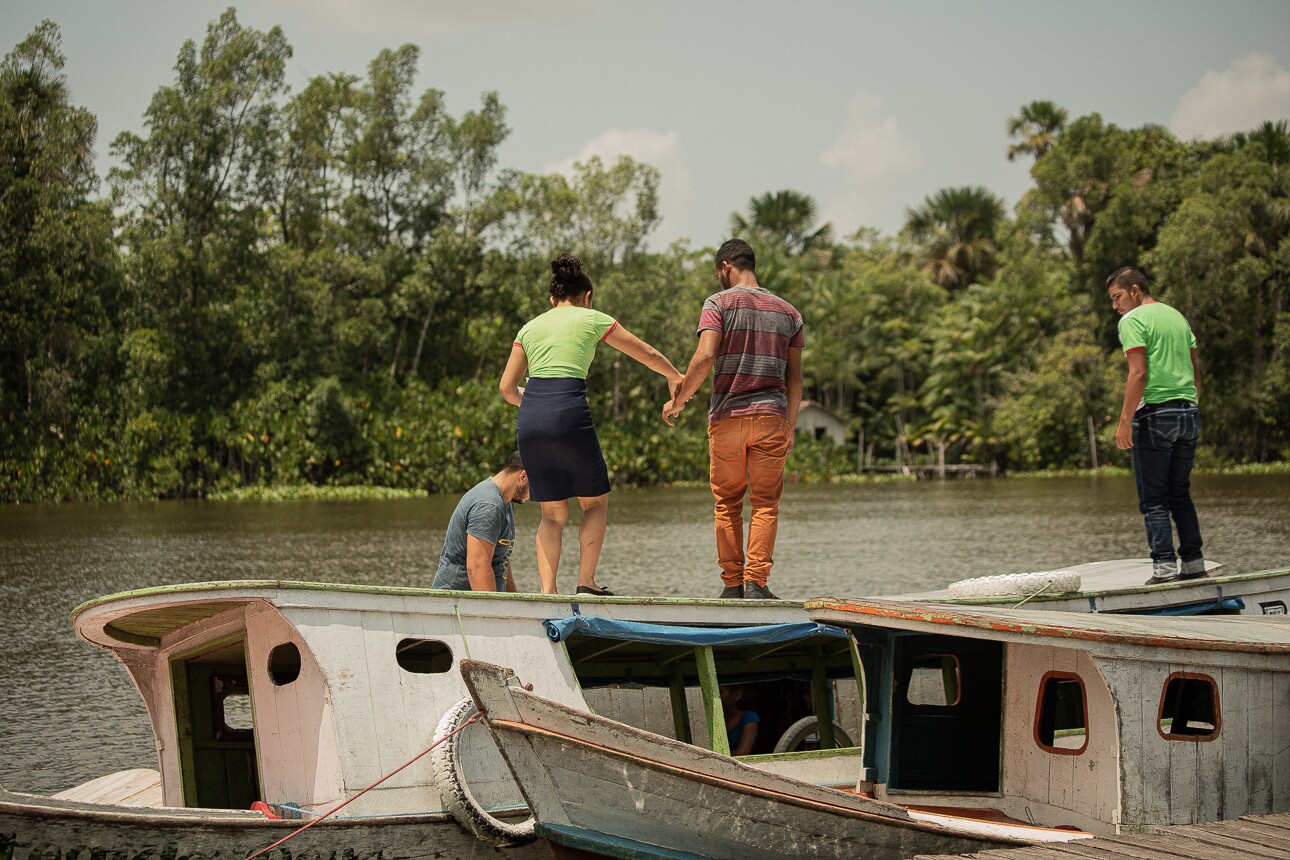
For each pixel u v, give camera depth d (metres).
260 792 5.33
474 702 4.73
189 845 4.51
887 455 65.44
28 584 15.22
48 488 35.38
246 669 6.30
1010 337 59.19
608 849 4.92
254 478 40.66
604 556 18.05
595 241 50.62
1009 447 58.56
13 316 35.28
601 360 48.84
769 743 7.20
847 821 5.18
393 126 47.59
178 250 39.72
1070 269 62.97
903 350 62.81
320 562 17.30
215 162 42.19
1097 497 32.91
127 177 41.66
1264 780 5.61
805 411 61.00
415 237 48.88
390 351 48.12
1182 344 7.77
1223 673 5.50
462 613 5.18
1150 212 56.06
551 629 5.30
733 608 5.69
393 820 4.80
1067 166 60.47
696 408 54.34
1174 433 7.73
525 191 50.56
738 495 6.48
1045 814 5.64
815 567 16.16
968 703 6.02
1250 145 55.25
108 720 8.87
